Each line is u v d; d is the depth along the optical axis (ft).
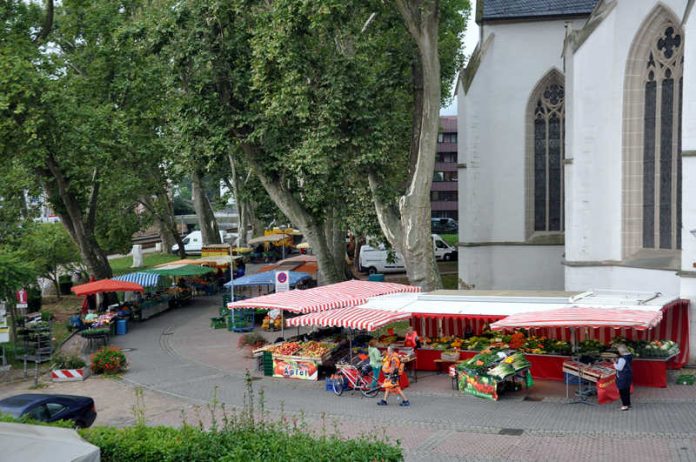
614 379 57.98
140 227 175.63
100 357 80.74
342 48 98.43
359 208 113.09
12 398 54.49
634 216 81.30
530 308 65.77
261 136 94.94
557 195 110.11
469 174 110.63
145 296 131.23
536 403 59.11
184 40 92.17
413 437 50.93
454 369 65.21
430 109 86.38
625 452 44.68
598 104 81.66
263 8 92.43
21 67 99.60
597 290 72.02
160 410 63.26
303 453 35.35
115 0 120.37
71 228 126.21
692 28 65.62
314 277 138.62
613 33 80.23
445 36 127.44
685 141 66.54
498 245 111.86
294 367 73.72
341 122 91.97
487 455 45.96
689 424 49.98
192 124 94.84
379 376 66.03
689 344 67.00
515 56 108.68
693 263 66.39
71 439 31.96
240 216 174.40
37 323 98.94
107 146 112.37
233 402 64.44
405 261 91.76
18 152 107.55
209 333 105.09
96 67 118.73
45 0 117.91
